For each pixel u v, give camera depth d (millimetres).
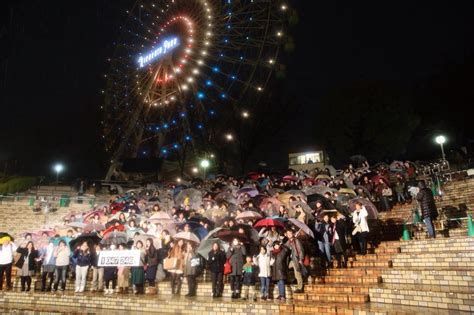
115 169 37156
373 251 12664
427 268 10758
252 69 32938
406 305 9508
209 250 12008
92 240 13297
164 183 31953
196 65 35781
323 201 13227
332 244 11922
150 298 11609
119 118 38250
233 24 34062
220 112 35469
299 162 37281
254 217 12844
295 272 10977
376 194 17734
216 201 16484
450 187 17922
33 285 13953
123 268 12672
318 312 9625
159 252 12578
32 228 21453
